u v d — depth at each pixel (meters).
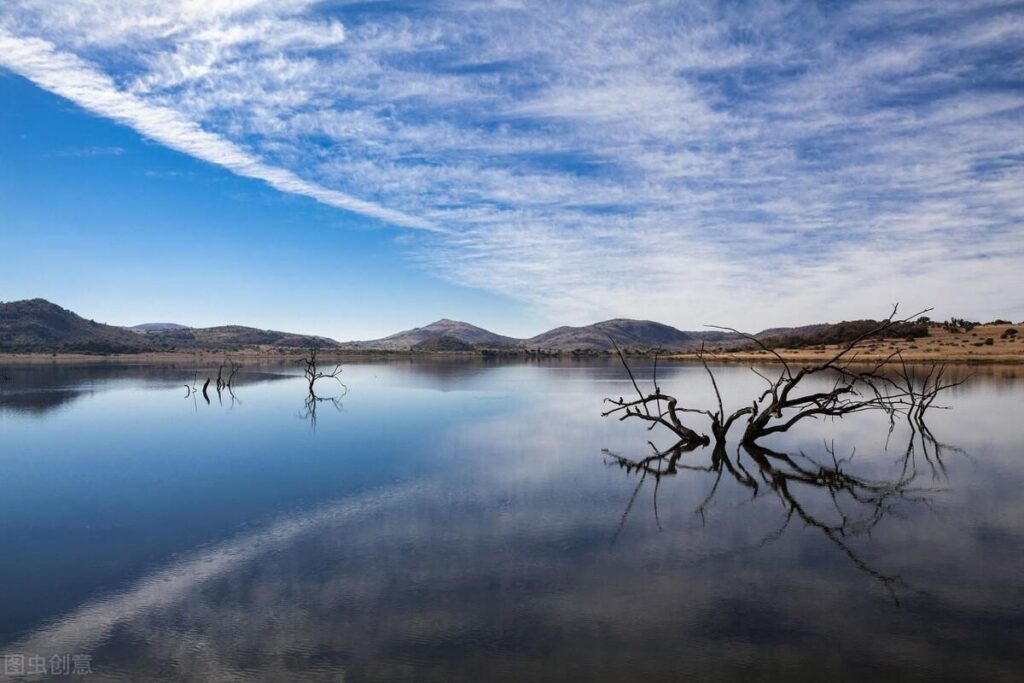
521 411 39.84
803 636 8.86
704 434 28.77
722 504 16.16
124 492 17.89
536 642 8.70
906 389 53.19
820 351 123.88
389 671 8.01
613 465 21.55
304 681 7.82
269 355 196.00
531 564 11.70
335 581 10.97
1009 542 12.99
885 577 11.03
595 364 136.75
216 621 9.48
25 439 28.69
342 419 35.94
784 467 21.31
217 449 25.42
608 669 7.99
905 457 23.16
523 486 18.23
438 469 20.80
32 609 9.98
